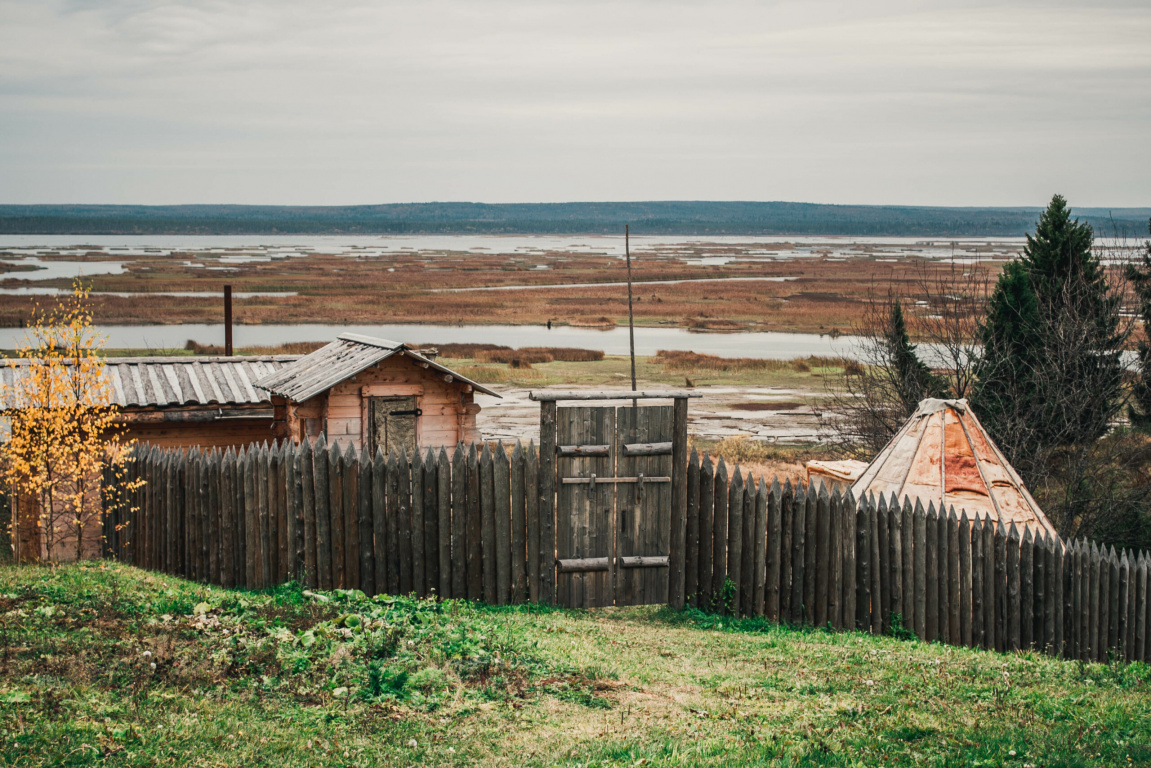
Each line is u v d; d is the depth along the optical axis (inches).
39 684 276.5
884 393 978.7
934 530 482.3
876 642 443.5
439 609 431.8
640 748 273.1
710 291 4473.4
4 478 578.9
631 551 490.6
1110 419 930.1
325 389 663.1
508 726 290.0
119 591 406.0
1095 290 956.0
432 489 465.1
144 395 773.3
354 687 306.0
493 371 1825.8
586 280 5319.9
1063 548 493.7
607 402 1414.9
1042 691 367.2
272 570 465.7
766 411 1521.9
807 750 277.3
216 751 247.4
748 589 485.1
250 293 3983.8
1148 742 294.8
